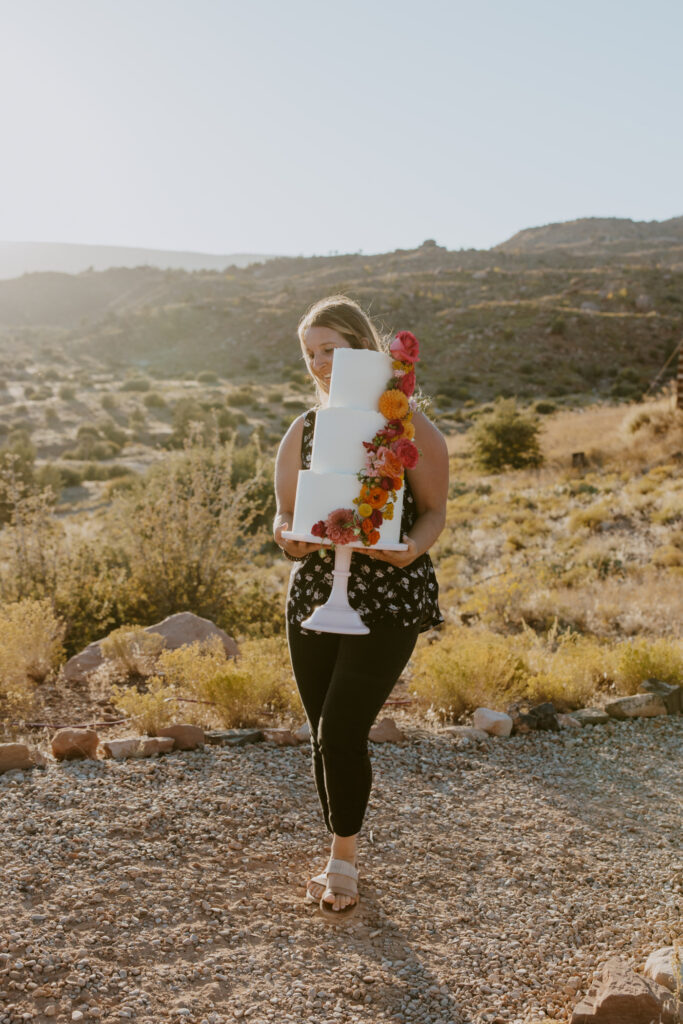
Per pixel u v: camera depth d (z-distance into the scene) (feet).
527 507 64.18
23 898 9.25
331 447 8.25
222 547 29.35
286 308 423.64
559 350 301.84
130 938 8.78
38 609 22.16
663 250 589.73
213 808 11.95
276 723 16.66
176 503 29.71
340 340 9.03
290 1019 7.86
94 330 466.70
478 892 10.69
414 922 9.85
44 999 7.69
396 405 8.14
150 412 242.78
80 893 9.43
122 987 8.01
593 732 17.76
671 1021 7.96
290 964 8.73
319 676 9.17
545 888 10.91
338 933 9.42
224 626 29.17
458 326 326.24
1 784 12.25
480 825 12.59
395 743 15.94
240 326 416.26
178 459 44.86
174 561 28.91
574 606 34.37
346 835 8.92
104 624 26.17
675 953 8.59
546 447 102.73
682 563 42.52
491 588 35.06
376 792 13.41
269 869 10.62
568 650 24.11
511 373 285.23
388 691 8.89
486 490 79.10
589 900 10.68
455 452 115.14
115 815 11.41
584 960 9.38
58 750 13.48
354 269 599.57
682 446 71.92
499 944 9.57
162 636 22.30
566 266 549.13
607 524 52.31
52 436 208.95
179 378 339.36
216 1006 7.95
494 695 18.88
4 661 18.76
